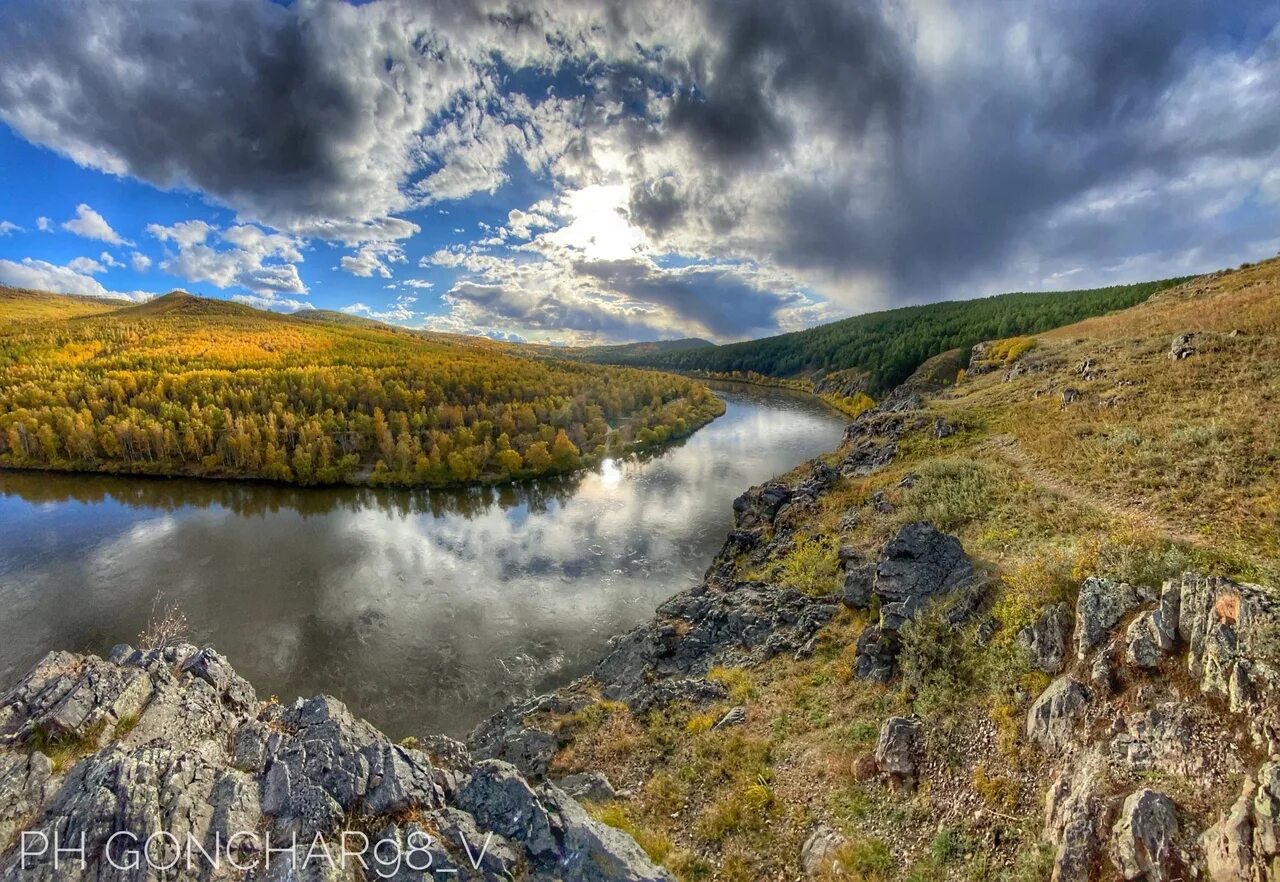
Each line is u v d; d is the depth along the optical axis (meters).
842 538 32.88
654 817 17.28
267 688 36.19
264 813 11.90
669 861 14.88
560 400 121.19
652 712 23.81
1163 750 11.30
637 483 81.94
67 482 87.75
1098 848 10.59
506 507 74.75
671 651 30.22
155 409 107.94
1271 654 10.85
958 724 15.73
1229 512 18.23
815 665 23.17
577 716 24.98
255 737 13.91
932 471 33.75
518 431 106.06
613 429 118.75
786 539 38.41
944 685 17.19
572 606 45.84
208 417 100.31
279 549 60.31
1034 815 12.47
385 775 13.06
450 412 108.69
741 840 15.51
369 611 45.75
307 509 75.81
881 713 18.41
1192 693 11.75
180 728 13.93
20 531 66.62
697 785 18.31
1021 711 14.95
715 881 14.39
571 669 37.22
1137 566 15.41
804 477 51.44
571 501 75.06
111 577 53.12
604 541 59.84
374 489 84.94
